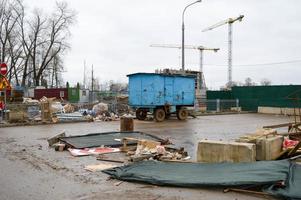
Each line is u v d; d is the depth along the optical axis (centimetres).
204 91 4256
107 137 1462
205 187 748
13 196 715
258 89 4281
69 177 866
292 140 1252
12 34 5778
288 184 704
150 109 2684
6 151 1248
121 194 723
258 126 2269
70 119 2566
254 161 895
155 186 782
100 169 945
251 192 707
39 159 1095
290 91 3997
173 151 1186
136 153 1110
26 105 2723
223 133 1828
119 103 3303
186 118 2886
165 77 2717
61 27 6122
